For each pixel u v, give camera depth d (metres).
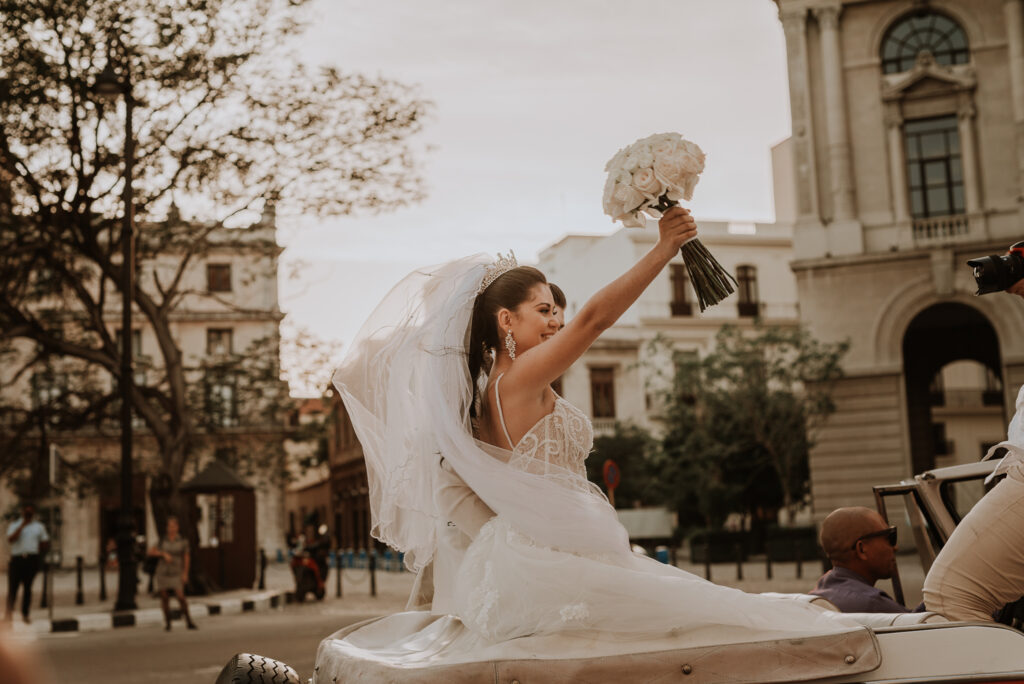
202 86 22.02
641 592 2.73
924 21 33.28
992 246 32.09
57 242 23.42
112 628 18.67
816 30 34.19
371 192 23.30
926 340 37.09
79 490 29.45
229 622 18.72
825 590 4.32
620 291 2.89
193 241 25.78
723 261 55.34
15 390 37.12
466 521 3.14
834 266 33.41
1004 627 2.58
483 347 3.26
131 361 21.34
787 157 60.59
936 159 33.09
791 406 35.00
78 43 21.19
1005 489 3.28
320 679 3.07
